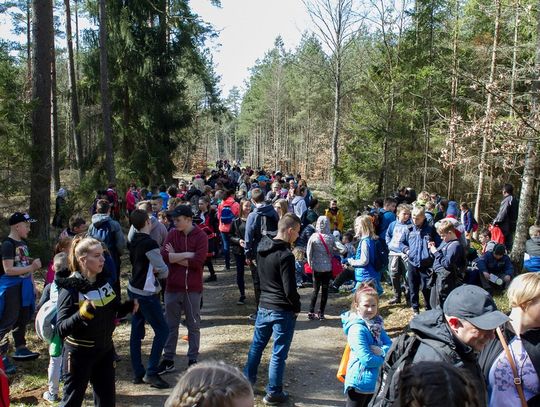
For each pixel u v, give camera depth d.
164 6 22.52
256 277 8.84
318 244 8.75
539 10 9.88
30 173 10.89
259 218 8.49
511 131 9.42
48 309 5.18
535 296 2.92
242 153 107.81
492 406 2.97
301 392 5.94
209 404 1.54
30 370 6.34
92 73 21.92
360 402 4.10
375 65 20.86
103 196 13.89
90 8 21.92
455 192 24.02
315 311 9.49
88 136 24.33
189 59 24.38
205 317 9.16
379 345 4.14
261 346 5.59
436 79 20.06
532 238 7.50
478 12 17.12
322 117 55.47
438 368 1.72
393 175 20.64
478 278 8.77
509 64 17.67
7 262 6.05
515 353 2.95
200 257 6.23
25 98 13.30
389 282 11.18
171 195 13.11
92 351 4.12
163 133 23.42
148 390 5.81
